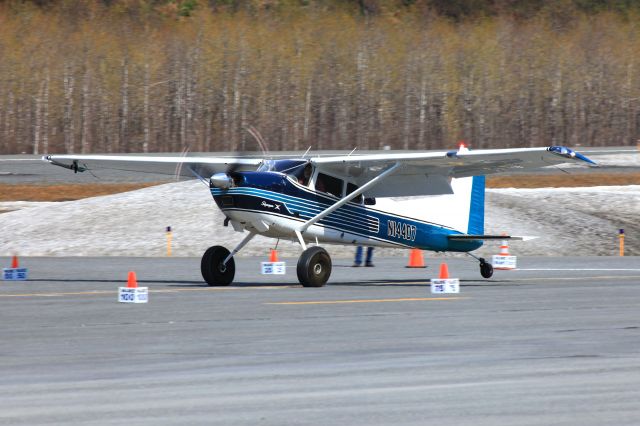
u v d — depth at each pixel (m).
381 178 33.84
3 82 129.88
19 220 56.06
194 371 17.86
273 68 135.12
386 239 36.22
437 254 51.69
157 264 45.06
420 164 33.50
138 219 55.38
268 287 34.09
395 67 138.25
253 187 32.12
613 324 24.17
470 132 134.12
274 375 17.48
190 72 134.62
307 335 22.22
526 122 136.75
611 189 71.12
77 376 17.39
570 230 56.72
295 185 33.16
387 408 14.91
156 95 132.25
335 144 130.62
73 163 36.97
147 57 136.75
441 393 15.97
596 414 14.52
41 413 14.59
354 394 15.91
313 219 33.47
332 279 37.97
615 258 50.56
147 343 21.05
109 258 48.69
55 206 58.12
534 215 58.88
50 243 52.59
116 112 130.50
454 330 23.05
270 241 52.78
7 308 27.53
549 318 25.33
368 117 132.75
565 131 137.38
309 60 137.25
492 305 28.36
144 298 29.03
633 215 61.31
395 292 32.31
